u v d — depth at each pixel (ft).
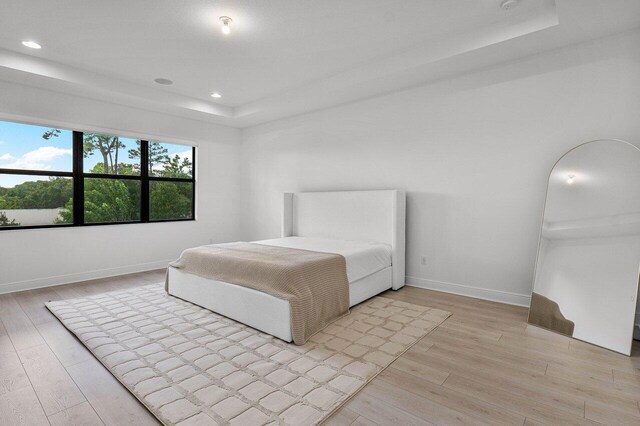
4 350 7.44
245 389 5.84
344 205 14.11
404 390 5.86
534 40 8.91
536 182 9.95
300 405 5.39
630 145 7.86
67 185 13.41
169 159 16.75
